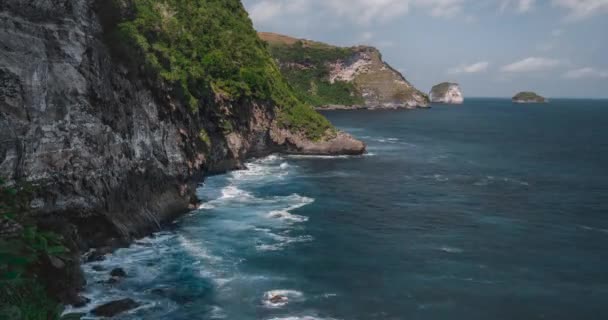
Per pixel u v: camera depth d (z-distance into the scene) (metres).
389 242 33.56
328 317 22.73
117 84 34.09
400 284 26.62
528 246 33.38
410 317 23.08
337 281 26.75
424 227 37.38
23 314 10.79
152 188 36.56
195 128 48.94
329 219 38.94
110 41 34.53
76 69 29.58
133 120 35.59
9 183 24.52
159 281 25.69
